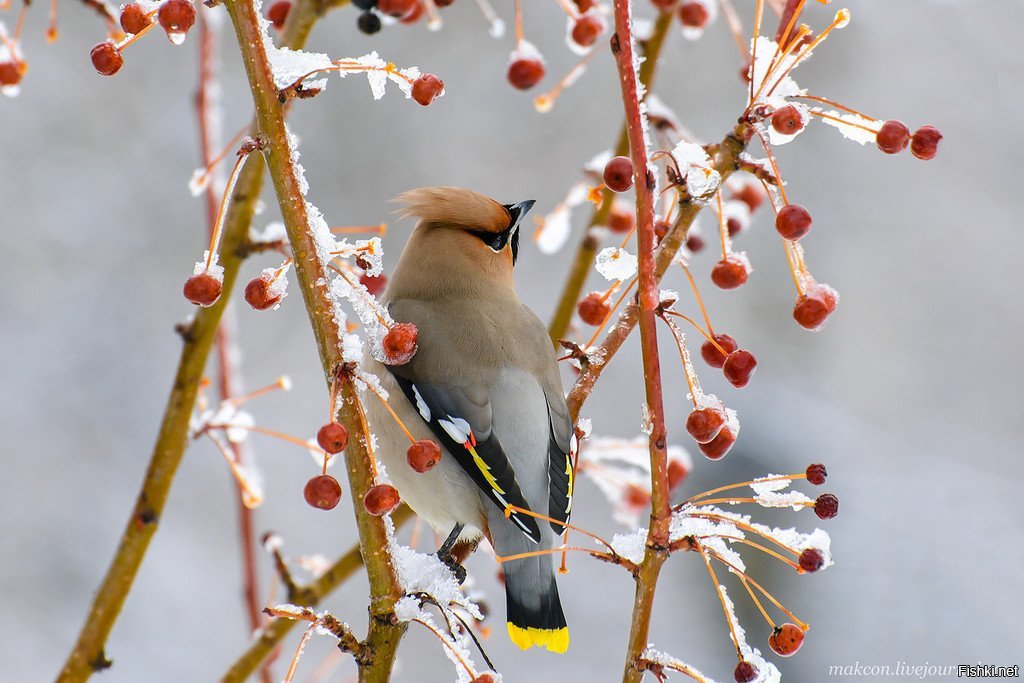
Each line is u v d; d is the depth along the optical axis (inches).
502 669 524.1
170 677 523.2
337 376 149.8
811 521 458.3
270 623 214.4
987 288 604.4
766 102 158.6
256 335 602.2
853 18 608.4
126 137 596.1
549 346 240.1
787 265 594.6
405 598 149.3
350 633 146.7
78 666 199.5
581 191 245.0
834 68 613.0
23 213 578.9
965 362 598.2
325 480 148.9
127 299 581.6
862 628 426.6
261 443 589.3
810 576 438.0
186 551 558.6
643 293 142.5
